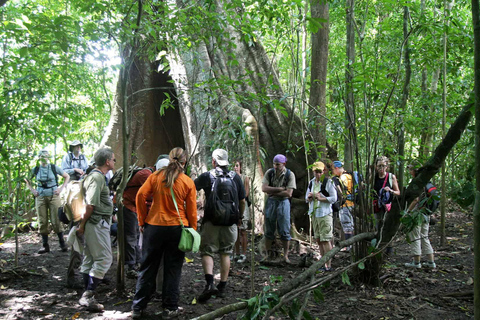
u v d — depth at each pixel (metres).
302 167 8.27
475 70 1.85
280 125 8.31
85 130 11.98
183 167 4.14
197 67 8.13
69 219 4.63
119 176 5.38
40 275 5.44
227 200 4.58
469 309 4.32
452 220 10.36
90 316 4.04
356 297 4.61
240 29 4.79
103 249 4.29
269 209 6.39
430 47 5.53
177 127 10.76
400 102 5.66
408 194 4.44
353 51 6.05
